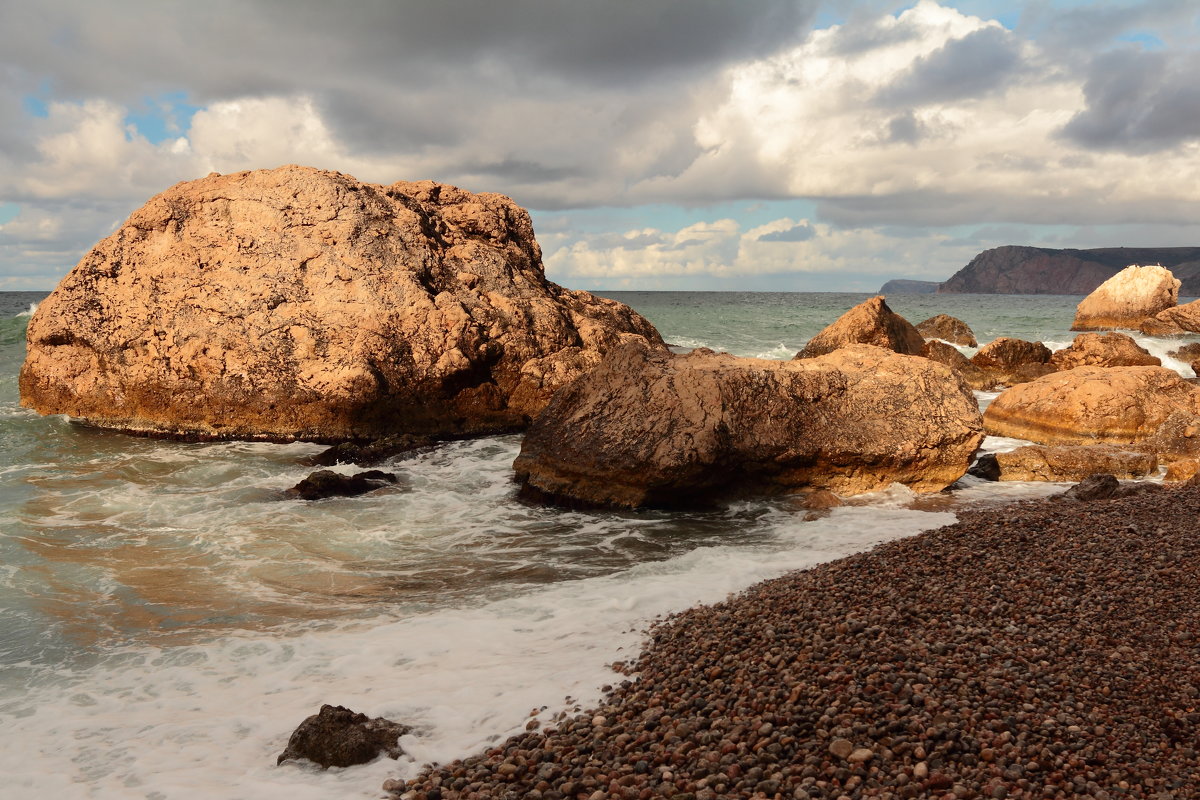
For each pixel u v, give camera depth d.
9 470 17.23
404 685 7.77
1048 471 16.86
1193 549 10.00
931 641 7.70
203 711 7.41
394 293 21.75
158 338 21.38
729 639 8.15
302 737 6.58
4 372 28.27
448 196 27.59
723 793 5.55
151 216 22.56
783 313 69.25
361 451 19.03
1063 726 6.18
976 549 10.52
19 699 7.71
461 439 21.19
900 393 15.95
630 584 10.65
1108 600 8.57
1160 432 17.92
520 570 11.60
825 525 13.52
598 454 14.95
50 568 11.39
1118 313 56.94
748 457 14.67
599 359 24.19
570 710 7.10
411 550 12.59
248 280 21.55
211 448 19.88
